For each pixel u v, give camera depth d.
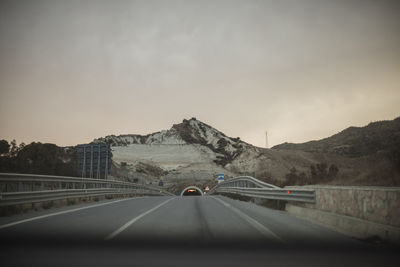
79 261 5.58
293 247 6.96
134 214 12.78
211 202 20.67
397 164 21.08
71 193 17.78
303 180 31.48
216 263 5.51
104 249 6.58
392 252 6.54
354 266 5.40
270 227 9.77
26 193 12.91
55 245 6.93
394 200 7.63
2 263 5.43
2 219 10.98
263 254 6.25
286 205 15.58
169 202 20.39
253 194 21.28
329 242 7.57
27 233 8.37
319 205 11.67
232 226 9.89
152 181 126.75
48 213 12.92
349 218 9.19
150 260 5.68
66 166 53.84
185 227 9.61
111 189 26.41
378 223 8.11
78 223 10.19
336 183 23.78
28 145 62.38
